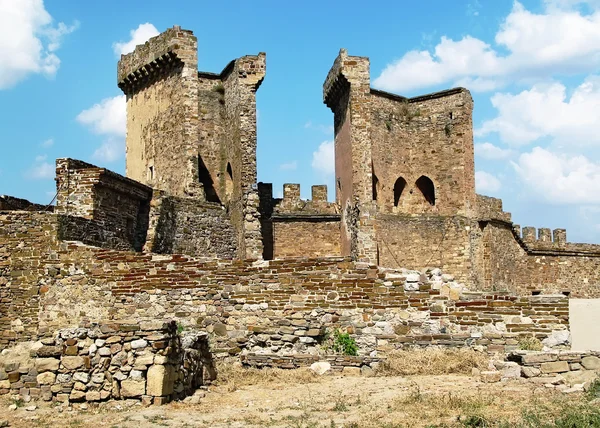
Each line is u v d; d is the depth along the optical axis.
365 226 41.00
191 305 21.69
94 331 15.10
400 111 50.19
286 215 43.66
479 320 19.06
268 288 20.84
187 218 33.59
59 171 27.19
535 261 54.53
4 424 13.52
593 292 57.56
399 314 19.64
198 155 38.88
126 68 42.50
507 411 12.84
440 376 16.98
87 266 23.44
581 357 15.72
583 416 11.88
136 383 14.68
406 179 49.94
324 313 20.19
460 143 49.41
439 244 48.22
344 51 43.03
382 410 13.56
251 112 37.16
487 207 50.66
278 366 18.86
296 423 12.87
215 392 16.05
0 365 17.27
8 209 28.64
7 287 24.28
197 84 38.25
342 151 44.97
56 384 14.98
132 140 43.22
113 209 28.42
